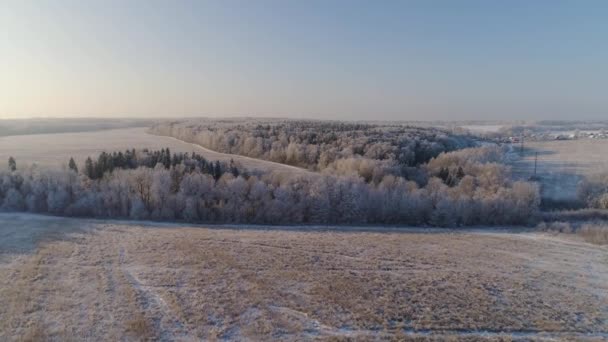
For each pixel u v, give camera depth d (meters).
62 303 20.58
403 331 18.47
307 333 18.09
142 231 36.50
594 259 32.56
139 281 23.64
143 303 20.77
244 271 25.80
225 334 17.92
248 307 20.56
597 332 19.22
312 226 45.22
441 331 18.59
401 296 22.50
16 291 21.84
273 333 18.05
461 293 23.34
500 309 21.28
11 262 26.38
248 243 32.81
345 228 44.38
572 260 32.12
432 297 22.55
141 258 27.78
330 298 21.92
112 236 33.94
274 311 20.20
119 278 24.03
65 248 29.73
